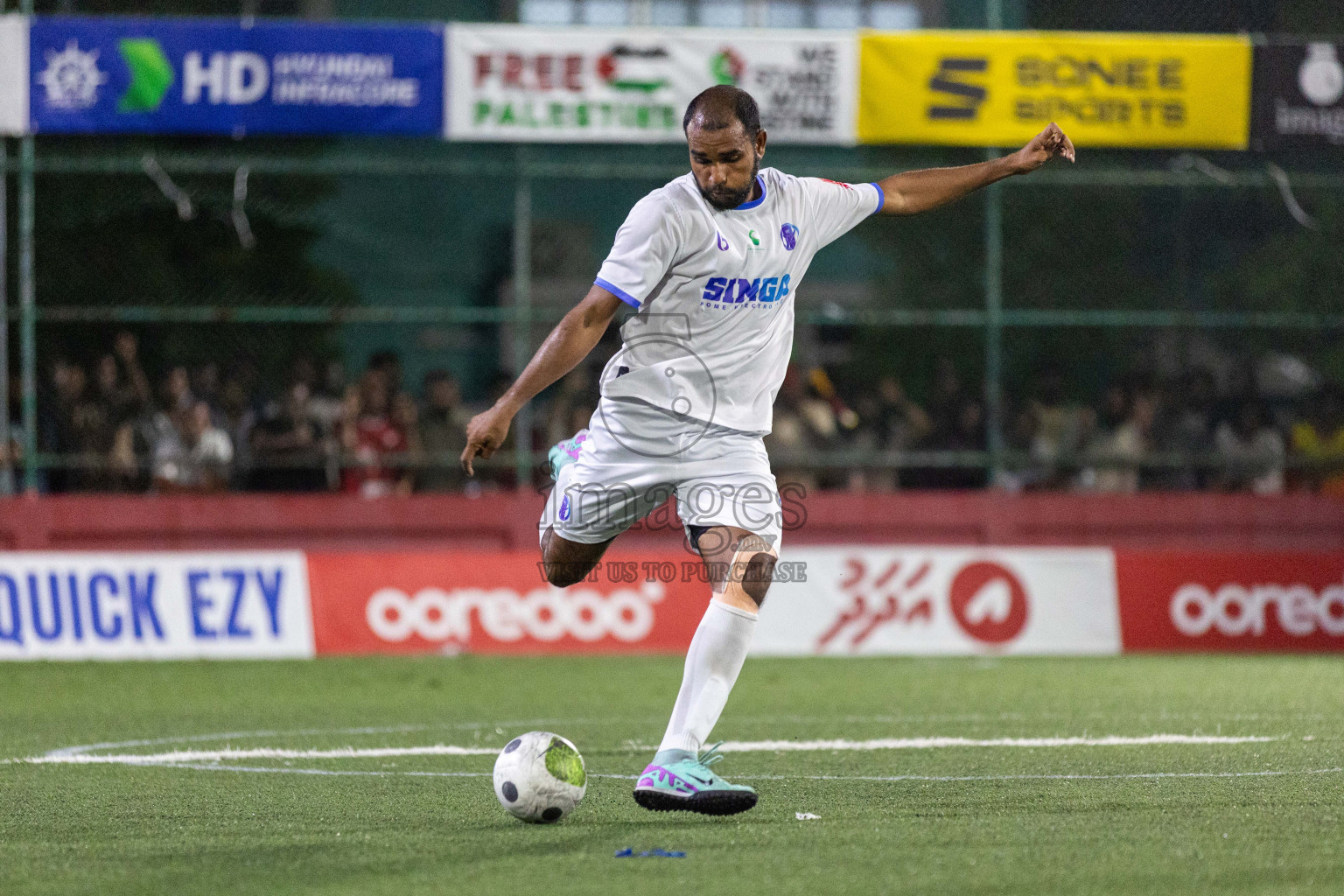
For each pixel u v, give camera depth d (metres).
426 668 36.09
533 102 39.88
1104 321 41.41
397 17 50.12
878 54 40.03
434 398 42.56
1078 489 44.34
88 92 39.78
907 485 43.66
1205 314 41.22
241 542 41.66
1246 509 43.16
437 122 39.94
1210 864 13.26
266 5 48.41
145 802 17.52
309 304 45.19
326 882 12.79
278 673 34.97
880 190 16.88
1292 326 41.12
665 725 25.66
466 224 52.09
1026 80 40.31
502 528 42.19
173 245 43.41
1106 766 19.98
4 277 40.84
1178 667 36.19
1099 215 47.66
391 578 39.03
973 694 30.45
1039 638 39.75
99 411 41.59
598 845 14.30
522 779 15.45
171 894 12.44
